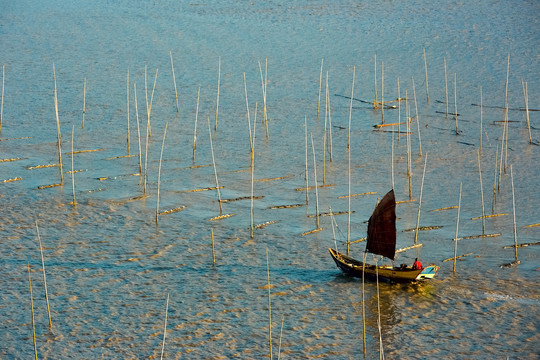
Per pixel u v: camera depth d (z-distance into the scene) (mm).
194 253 70688
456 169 92750
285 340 56281
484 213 80062
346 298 62688
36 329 57250
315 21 162750
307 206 81938
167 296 62500
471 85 124688
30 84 125000
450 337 56906
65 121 109000
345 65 135500
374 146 100750
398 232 75812
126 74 131000
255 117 109562
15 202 81562
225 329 57656
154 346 55219
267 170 92500
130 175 90250
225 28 159250
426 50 141875
